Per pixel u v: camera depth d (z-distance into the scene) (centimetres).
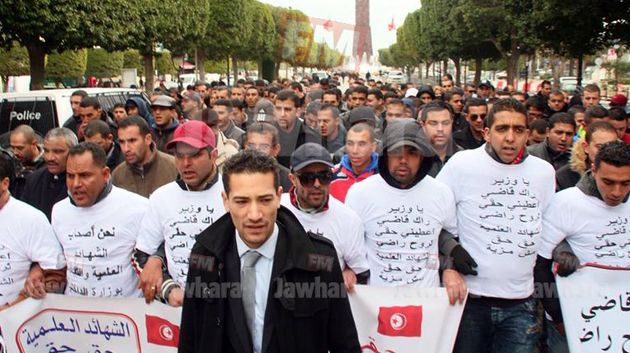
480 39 3012
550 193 347
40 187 479
